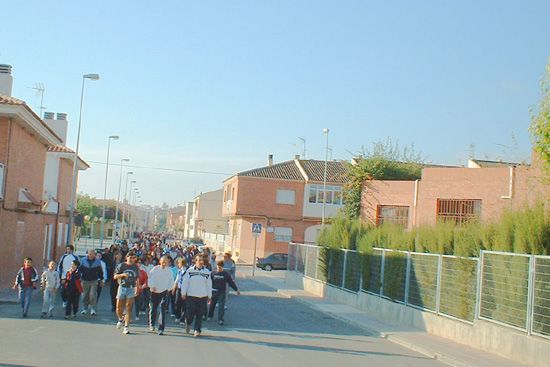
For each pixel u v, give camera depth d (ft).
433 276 61.67
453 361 45.39
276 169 207.62
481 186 99.71
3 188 80.74
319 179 202.18
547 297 43.86
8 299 70.69
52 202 122.72
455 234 58.54
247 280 132.05
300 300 91.76
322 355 44.83
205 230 323.16
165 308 51.11
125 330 49.83
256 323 62.18
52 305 59.00
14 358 37.04
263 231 200.44
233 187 211.61
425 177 107.86
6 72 104.83
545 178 51.24
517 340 45.93
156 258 76.89
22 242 94.38
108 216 317.83
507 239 50.70
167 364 37.17
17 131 85.76
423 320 62.03
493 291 50.75
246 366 38.04
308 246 111.96
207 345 45.85
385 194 116.16
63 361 36.76
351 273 86.94
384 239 77.36
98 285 63.00
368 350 49.42
